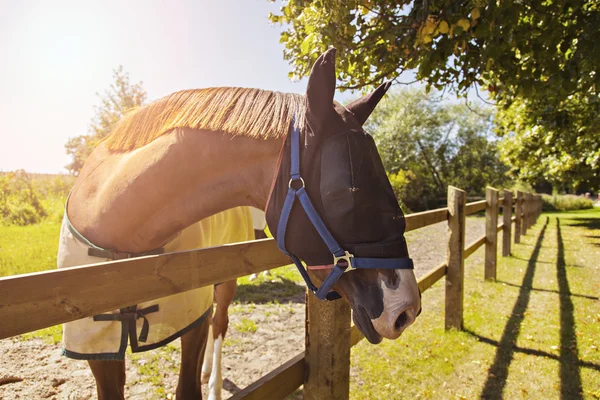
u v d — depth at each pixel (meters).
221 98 1.38
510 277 6.25
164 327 1.53
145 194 1.37
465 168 29.33
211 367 2.87
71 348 1.43
